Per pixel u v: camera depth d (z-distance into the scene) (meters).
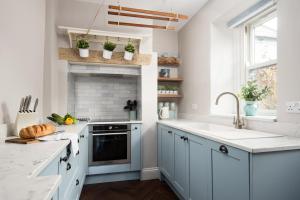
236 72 2.53
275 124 1.59
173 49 3.70
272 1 1.77
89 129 2.63
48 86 2.21
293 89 1.44
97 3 2.76
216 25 2.62
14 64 1.47
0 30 1.27
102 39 2.74
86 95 3.16
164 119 3.25
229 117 2.21
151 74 2.92
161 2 2.74
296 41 1.42
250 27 2.37
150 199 2.23
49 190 0.47
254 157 1.08
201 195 1.64
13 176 0.58
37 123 1.63
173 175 2.29
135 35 2.67
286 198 1.12
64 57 2.59
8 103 1.38
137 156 2.80
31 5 1.82
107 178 2.75
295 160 1.14
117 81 3.30
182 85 3.53
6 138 1.23
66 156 1.19
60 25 2.62
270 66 2.06
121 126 2.75
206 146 1.56
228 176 1.28
